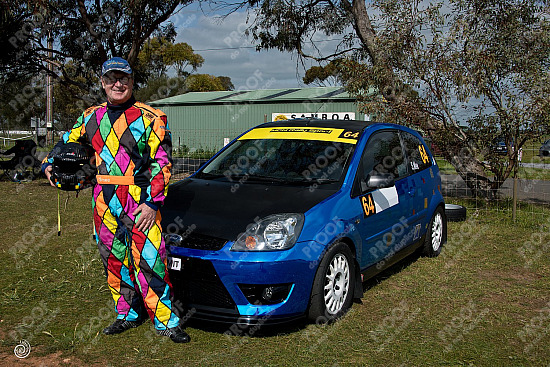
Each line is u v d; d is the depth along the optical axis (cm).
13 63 1540
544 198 1153
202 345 355
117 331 370
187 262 365
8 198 1042
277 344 359
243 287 355
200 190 439
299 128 520
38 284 476
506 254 629
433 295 473
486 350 357
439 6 932
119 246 356
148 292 349
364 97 1051
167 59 3491
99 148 336
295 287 364
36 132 2125
